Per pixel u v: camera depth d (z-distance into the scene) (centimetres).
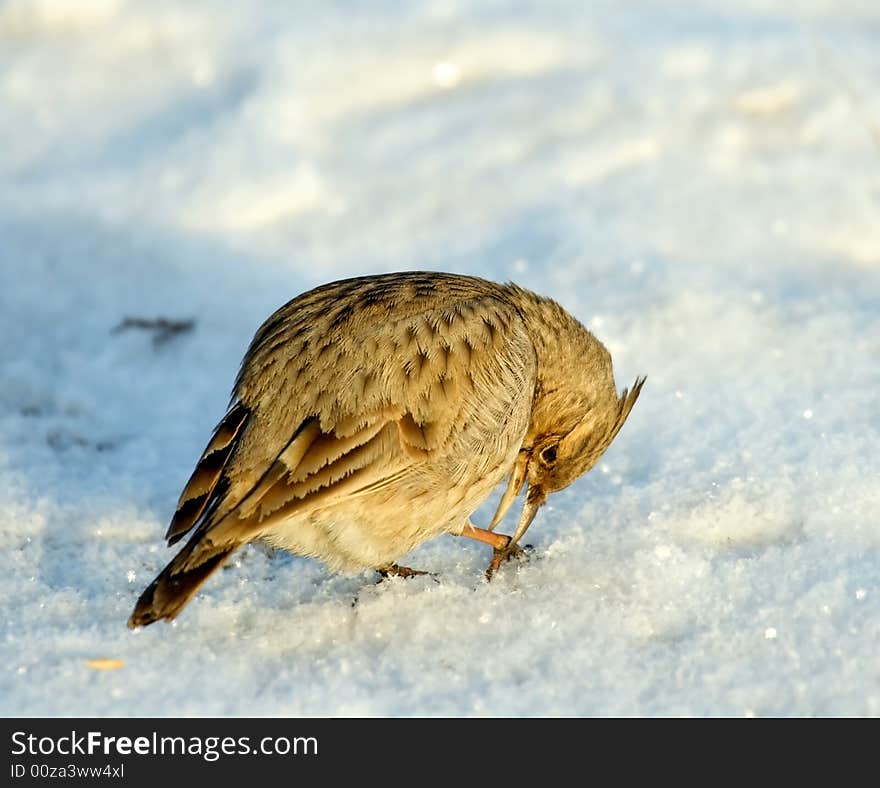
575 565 1001
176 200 1612
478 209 1551
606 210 1520
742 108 1650
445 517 965
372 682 866
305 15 1892
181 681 864
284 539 923
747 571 963
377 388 926
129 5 1944
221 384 1330
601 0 1903
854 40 1756
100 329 1427
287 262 1506
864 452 1095
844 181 1526
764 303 1346
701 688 846
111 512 1096
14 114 1789
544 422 1080
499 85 1742
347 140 1678
